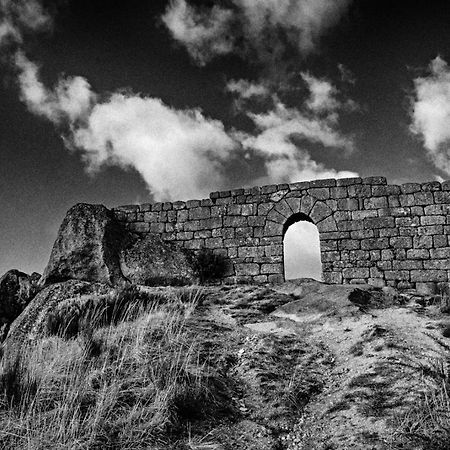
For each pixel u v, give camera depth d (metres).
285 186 16.47
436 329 9.19
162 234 17.19
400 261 14.95
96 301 10.25
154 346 7.67
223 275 16.22
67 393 5.75
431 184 15.26
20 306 14.62
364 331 9.10
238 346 8.55
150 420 5.53
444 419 5.35
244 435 5.74
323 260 15.52
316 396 6.93
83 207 16.58
